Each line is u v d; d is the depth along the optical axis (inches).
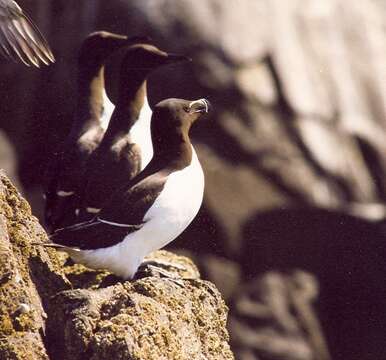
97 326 280.8
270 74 657.6
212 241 647.8
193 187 326.0
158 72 640.4
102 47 386.6
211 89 644.1
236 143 650.8
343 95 672.4
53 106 655.1
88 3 650.8
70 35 652.1
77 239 315.6
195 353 299.7
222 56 646.5
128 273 323.0
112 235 318.0
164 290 303.1
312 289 656.4
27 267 306.0
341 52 677.3
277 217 653.9
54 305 286.8
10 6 330.0
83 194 356.8
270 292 645.3
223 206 645.9
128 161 355.9
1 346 277.1
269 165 654.5
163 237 323.6
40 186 651.5
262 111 654.5
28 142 657.0
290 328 643.5
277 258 653.9
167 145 326.3
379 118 676.7
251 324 639.1
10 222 311.7
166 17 645.3
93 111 385.7
